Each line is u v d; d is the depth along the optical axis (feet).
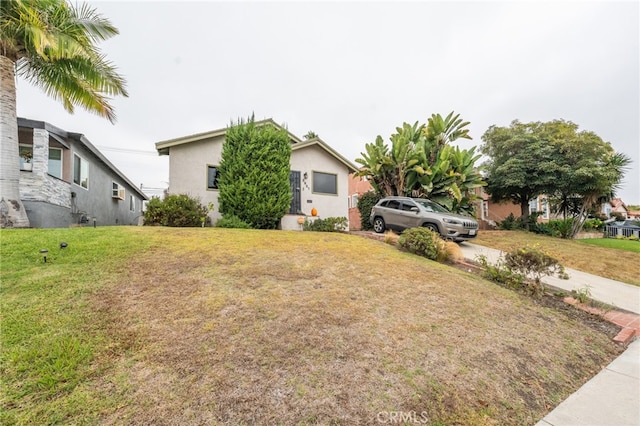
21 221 23.26
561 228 54.29
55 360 7.61
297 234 28.60
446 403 7.56
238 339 9.28
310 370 8.12
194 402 6.68
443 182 40.22
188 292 12.38
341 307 12.19
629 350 12.09
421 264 20.51
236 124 36.70
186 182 36.45
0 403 6.25
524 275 18.38
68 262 14.64
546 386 8.95
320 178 45.21
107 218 49.39
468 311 13.28
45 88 28.07
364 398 7.32
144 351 8.34
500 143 55.83
